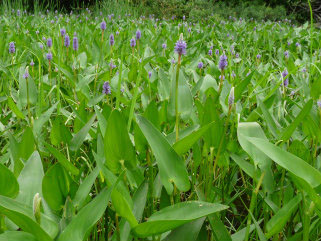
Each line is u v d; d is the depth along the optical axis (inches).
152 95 90.4
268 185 44.0
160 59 124.9
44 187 36.7
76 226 31.0
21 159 44.5
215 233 36.9
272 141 57.8
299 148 54.3
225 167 56.1
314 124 52.5
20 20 241.0
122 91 85.0
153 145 38.8
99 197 31.9
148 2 473.1
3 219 35.9
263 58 167.8
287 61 125.6
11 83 90.2
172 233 36.4
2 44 125.9
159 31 235.6
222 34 220.2
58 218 38.2
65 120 73.2
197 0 510.3
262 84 100.0
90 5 520.7
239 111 69.8
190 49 163.2
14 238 29.0
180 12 477.7
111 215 44.1
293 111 73.2
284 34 226.7
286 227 50.2
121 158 41.1
